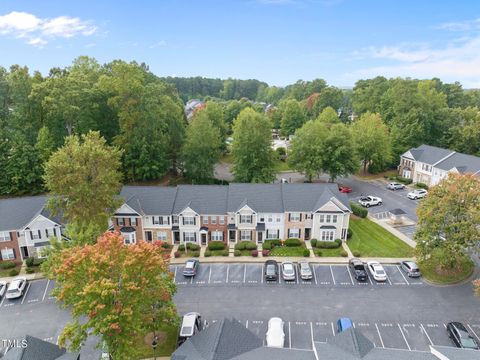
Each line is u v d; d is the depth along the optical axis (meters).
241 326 28.06
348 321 33.22
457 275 42.12
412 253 42.84
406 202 65.81
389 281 41.47
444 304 37.34
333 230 50.72
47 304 38.69
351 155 71.25
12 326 35.28
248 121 67.62
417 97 87.94
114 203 46.69
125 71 64.62
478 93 145.50
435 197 41.41
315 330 33.75
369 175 82.62
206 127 71.69
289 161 73.62
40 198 50.56
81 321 35.88
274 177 68.94
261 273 43.66
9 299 39.28
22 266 46.28
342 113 134.75
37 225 47.22
